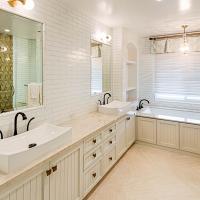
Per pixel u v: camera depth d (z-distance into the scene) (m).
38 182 1.63
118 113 3.29
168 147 3.93
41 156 1.66
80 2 2.67
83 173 2.29
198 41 4.31
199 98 4.52
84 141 2.25
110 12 3.10
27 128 2.15
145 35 4.76
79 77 3.09
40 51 2.34
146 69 5.02
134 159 3.53
